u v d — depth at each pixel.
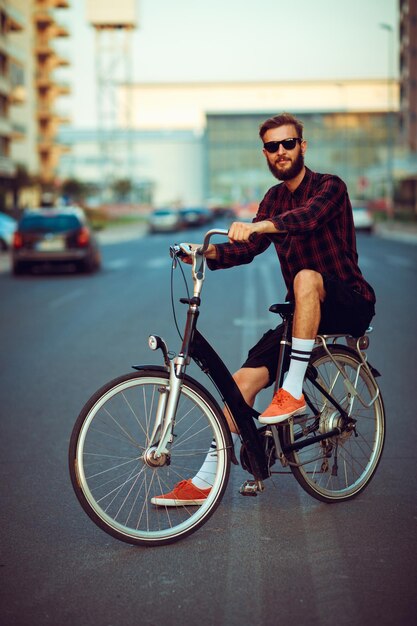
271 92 128.88
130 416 5.96
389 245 32.88
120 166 99.94
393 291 14.98
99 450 5.14
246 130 114.19
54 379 7.57
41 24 76.31
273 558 3.49
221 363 3.84
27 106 73.88
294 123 3.92
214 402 3.85
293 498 4.29
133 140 121.12
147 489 4.12
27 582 3.29
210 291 15.81
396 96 117.00
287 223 3.70
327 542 3.66
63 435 5.68
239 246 4.02
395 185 83.00
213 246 3.98
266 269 22.48
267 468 3.95
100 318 11.82
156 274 19.98
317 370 4.15
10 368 8.17
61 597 3.14
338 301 3.93
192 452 4.32
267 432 3.95
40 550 3.63
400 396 6.64
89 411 3.62
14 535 3.82
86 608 3.04
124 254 29.11
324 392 4.16
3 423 6.06
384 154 111.25
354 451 4.34
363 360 4.30
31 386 7.30
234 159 114.75
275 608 3.02
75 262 20.03
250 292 15.55
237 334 9.95
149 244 36.97
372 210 77.19
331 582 3.24
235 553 3.56
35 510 4.17
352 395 4.29
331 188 3.88
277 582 3.24
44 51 76.00
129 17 86.94
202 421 4.70
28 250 19.94
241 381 4.00
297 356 3.88
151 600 3.10
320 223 3.79
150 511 3.95
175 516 3.89
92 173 114.19
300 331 3.88
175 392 3.75
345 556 3.50
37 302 14.09
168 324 11.09
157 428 3.81
